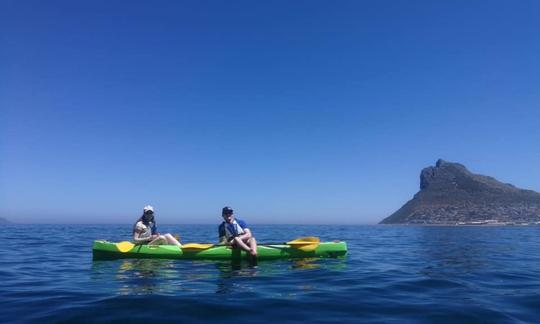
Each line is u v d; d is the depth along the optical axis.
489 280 8.93
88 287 7.89
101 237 27.42
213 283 8.19
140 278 8.77
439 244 21.36
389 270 10.52
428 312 6.07
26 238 24.92
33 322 5.52
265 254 11.70
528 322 5.57
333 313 6.02
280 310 6.14
